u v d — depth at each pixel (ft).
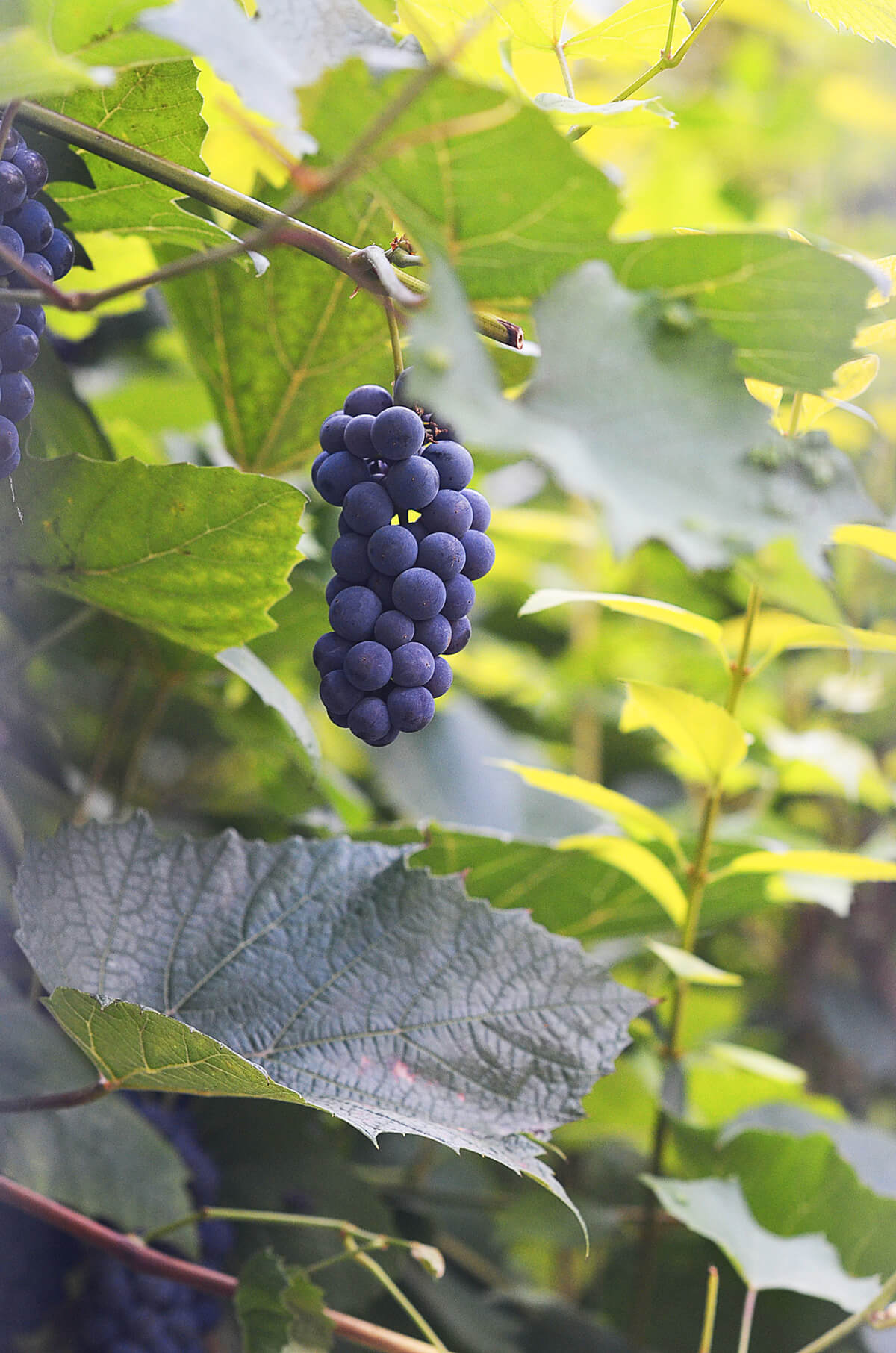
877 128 9.07
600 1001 3.57
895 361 6.49
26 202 3.23
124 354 5.22
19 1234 3.84
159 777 5.23
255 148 4.63
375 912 3.61
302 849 3.66
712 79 9.62
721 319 3.06
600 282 2.96
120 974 3.51
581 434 2.89
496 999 3.55
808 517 2.93
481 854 4.03
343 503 3.24
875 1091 6.64
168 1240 3.77
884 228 8.06
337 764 5.36
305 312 3.86
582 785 3.98
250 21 3.05
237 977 3.54
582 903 4.17
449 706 5.89
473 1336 4.15
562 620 7.16
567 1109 3.48
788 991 6.39
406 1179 4.47
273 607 4.17
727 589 6.44
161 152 3.44
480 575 3.31
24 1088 3.70
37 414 3.72
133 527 3.43
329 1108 3.28
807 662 6.48
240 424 4.04
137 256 3.92
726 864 4.17
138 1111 3.91
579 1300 4.50
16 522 3.46
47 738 4.42
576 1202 4.33
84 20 3.07
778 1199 3.98
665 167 7.70
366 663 3.19
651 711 3.90
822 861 3.90
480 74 3.44
